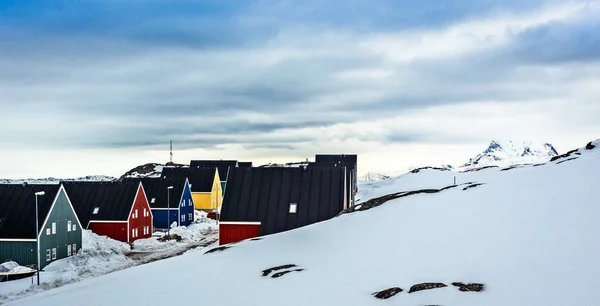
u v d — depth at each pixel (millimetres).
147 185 72000
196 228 67438
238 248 28281
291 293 16312
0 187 45219
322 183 40469
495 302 12562
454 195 28766
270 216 38656
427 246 19203
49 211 43219
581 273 13344
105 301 19234
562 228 17672
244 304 15781
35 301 22578
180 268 24500
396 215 26438
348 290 15688
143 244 54844
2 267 36656
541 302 12055
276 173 41438
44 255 42438
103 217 56062
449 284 14484
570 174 30031
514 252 16156
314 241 25484
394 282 15703
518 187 27344
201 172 88500
